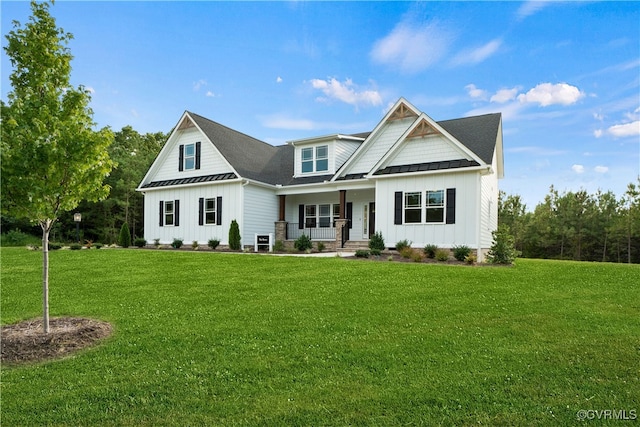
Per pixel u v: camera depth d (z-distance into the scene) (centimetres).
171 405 354
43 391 383
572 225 3944
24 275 1054
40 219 568
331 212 2139
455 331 558
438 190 1538
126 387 389
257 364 443
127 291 847
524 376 407
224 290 850
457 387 382
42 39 588
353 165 1922
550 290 839
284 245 2059
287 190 2103
